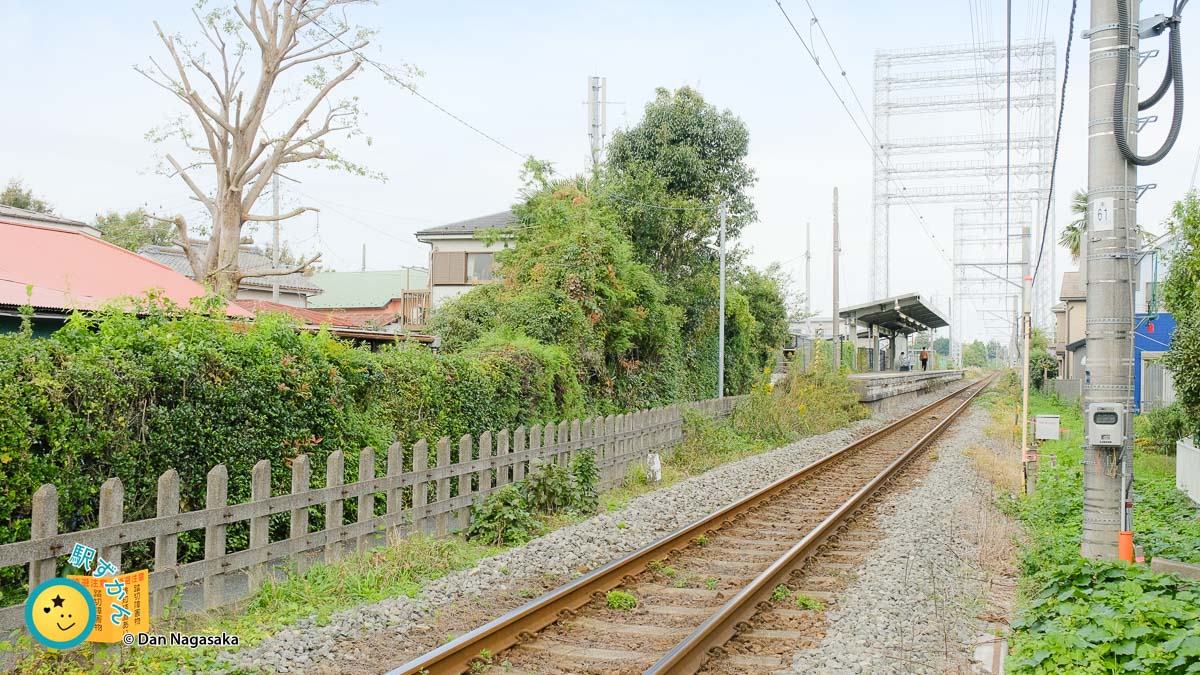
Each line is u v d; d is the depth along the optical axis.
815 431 26.06
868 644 6.92
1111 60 8.75
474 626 7.45
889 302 44.28
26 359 6.97
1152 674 5.94
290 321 10.44
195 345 8.64
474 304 19.44
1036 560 9.50
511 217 31.31
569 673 6.25
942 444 23.67
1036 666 6.37
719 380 26.62
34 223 19.09
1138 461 18.77
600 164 27.50
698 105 27.88
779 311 37.56
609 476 15.70
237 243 21.92
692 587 8.84
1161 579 8.00
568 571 9.49
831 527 11.56
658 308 21.94
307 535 8.56
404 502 11.61
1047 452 22.00
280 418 9.48
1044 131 41.53
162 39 20.86
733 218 28.62
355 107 22.44
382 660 6.57
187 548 8.29
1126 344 8.82
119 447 7.69
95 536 6.41
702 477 16.56
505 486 11.41
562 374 16.80
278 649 6.57
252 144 22.12
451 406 12.91
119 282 14.30
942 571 9.36
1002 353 134.62
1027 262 23.47
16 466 6.75
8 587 6.76
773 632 7.25
